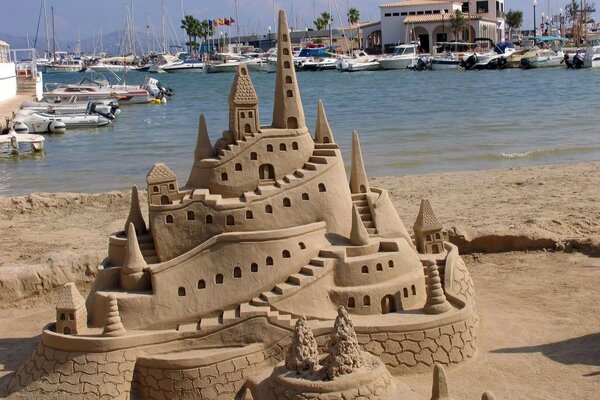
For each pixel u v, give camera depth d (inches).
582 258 1445.6
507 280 1348.4
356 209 1019.3
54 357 925.2
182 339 932.6
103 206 2007.9
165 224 997.2
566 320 1137.4
